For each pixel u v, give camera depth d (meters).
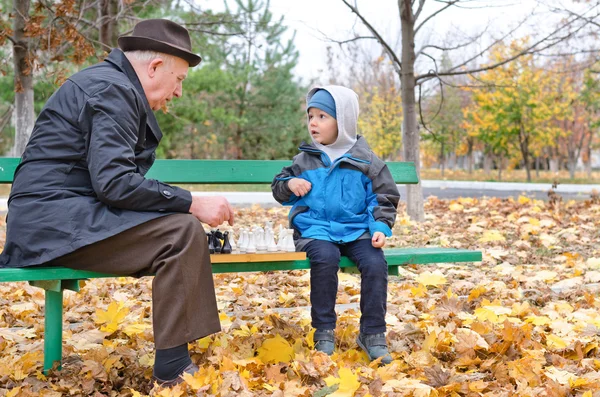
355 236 3.16
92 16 13.68
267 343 3.06
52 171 2.62
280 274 5.53
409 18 8.79
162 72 2.83
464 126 32.22
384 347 3.06
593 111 31.25
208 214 2.69
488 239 6.96
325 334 3.08
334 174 3.30
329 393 2.57
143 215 2.59
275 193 3.43
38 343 3.39
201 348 3.18
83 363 2.93
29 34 7.85
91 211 2.57
